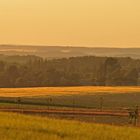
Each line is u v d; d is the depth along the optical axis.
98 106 169.88
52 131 51.00
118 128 58.19
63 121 64.94
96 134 50.03
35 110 120.19
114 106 178.25
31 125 54.94
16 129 51.12
